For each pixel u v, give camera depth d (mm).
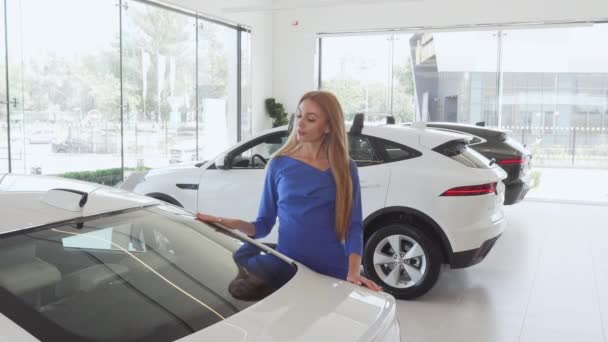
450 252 3969
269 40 10938
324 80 10914
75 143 7238
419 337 3496
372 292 1771
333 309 1546
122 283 1544
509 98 9742
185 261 1745
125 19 7848
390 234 4141
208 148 9828
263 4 10672
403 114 10430
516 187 6660
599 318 3883
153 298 1502
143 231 1831
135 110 8164
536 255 5672
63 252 1582
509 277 4863
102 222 1786
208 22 9547
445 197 3951
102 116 7617
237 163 4684
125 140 8023
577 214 8188
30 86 6586
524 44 9539
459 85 9992
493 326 3707
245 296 1596
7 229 1585
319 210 2244
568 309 4062
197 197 4754
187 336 1319
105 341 1302
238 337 1326
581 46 9273
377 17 10148
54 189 1856
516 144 6918
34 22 6578
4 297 1352
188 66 9180
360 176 4188
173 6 8578
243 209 4555
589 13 8922
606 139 9367
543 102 9586
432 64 10102
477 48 9797
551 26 9148
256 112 10641
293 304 1548
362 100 10672
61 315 1357
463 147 4312
